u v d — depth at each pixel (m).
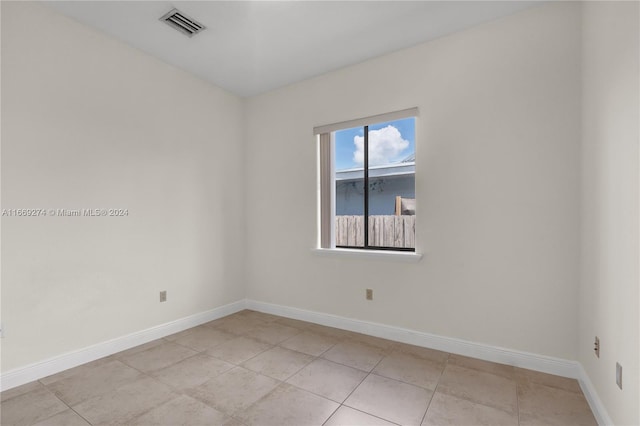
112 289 2.58
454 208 2.52
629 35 1.32
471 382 2.08
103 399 1.90
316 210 3.30
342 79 3.11
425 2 2.17
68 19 2.34
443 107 2.57
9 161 2.06
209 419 1.72
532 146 2.23
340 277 3.13
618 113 1.44
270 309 3.64
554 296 2.17
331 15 2.31
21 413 1.76
